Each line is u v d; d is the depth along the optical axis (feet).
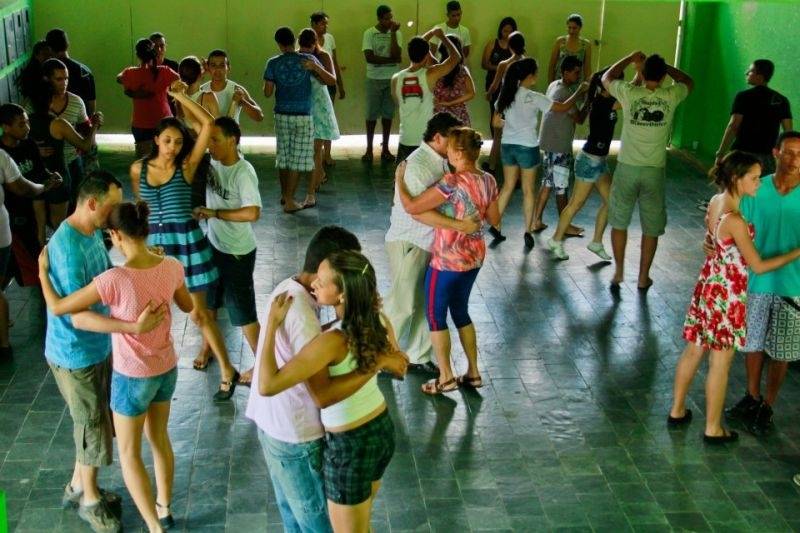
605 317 24.36
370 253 28.22
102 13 39.65
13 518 15.72
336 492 12.65
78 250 14.49
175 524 15.66
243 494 16.51
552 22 41.98
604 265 27.99
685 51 41.98
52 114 25.49
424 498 16.60
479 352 22.20
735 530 16.03
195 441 18.07
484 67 40.86
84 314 14.08
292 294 12.38
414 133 29.78
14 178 20.59
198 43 40.63
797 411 19.98
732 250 17.65
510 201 34.09
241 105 28.94
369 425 12.50
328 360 11.98
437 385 20.15
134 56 40.34
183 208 18.61
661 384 20.99
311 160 31.65
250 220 18.85
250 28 40.65
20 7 35.78
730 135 29.66
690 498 16.87
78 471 15.99
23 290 24.70
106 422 15.29
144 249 14.19
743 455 18.28
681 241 30.40
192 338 22.40
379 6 39.19
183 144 18.45
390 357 12.31
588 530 15.88
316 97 33.55
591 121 27.17
